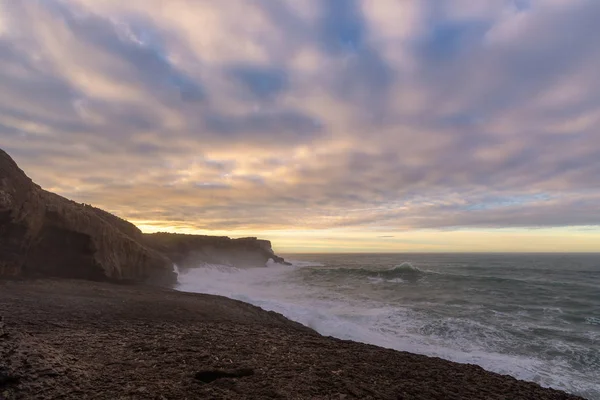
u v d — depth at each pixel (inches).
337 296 876.6
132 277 996.6
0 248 676.1
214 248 1946.4
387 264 2694.4
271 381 216.1
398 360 313.9
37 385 163.3
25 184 715.4
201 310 539.5
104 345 269.1
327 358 291.6
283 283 1203.2
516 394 255.6
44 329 322.7
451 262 2972.4
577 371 382.0
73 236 826.8
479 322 584.4
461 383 266.1
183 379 202.2
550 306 758.5
